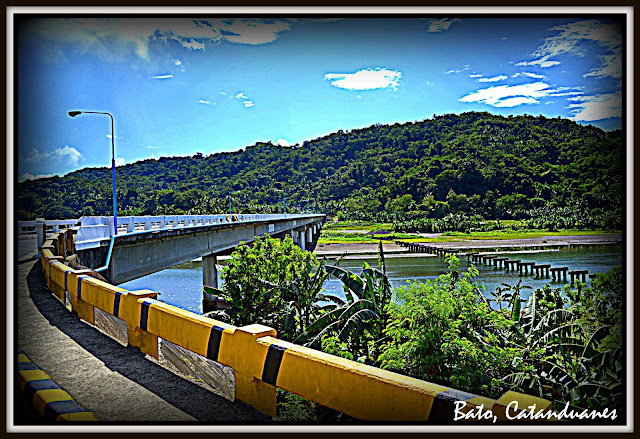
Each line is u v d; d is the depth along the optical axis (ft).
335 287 102.06
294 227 227.81
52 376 19.36
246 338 16.76
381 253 40.32
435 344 26.48
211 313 41.93
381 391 12.97
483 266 182.29
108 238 54.95
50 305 32.01
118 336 24.47
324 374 14.25
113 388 18.17
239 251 43.93
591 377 26.58
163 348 21.33
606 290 28.76
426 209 373.61
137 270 64.85
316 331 34.06
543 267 153.89
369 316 32.30
